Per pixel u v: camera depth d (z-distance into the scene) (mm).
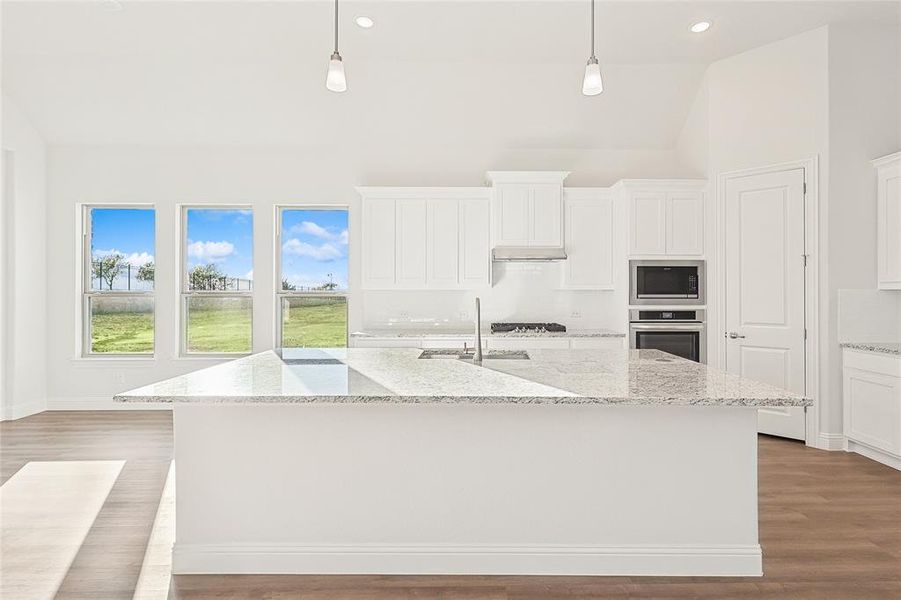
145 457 4207
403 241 5602
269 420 2506
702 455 2484
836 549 2729
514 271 5941
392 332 5625
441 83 5277
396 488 2514
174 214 5871
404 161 5922
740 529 2482
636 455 2490
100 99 5387
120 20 4344
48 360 5859
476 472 2510
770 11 4164
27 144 5555
